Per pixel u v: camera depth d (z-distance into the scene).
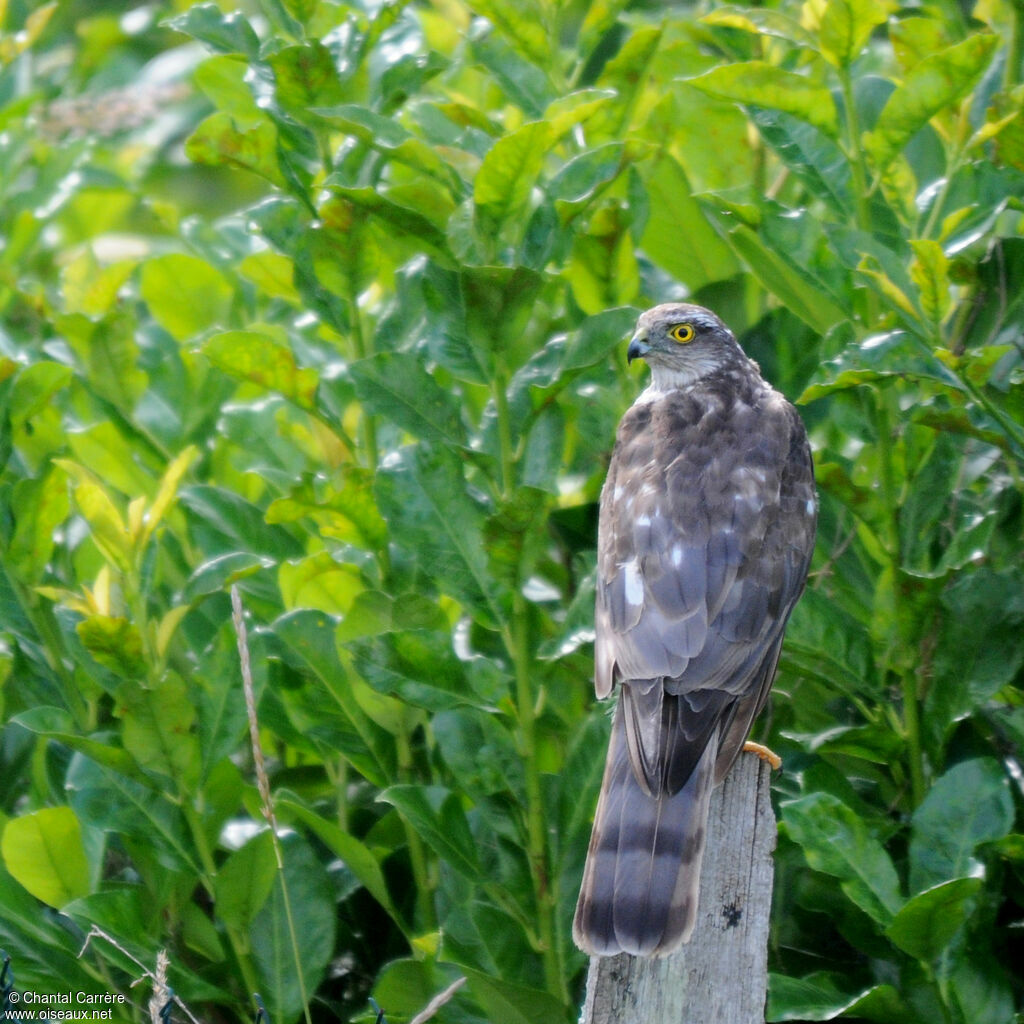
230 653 9.77
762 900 7.90
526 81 10.84
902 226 10.22
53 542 10.70
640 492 9.44
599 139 10.76
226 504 11.01
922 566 9.88
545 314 11.51
